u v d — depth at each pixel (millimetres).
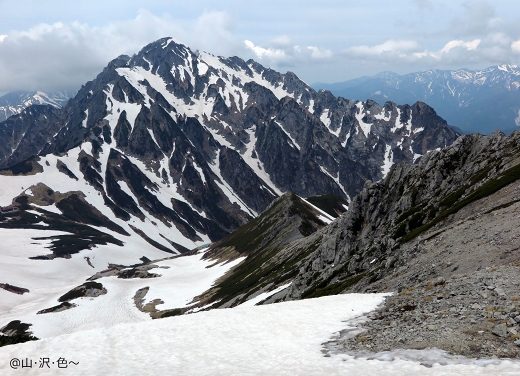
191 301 152250
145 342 24047
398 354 18219
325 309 29359
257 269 146875
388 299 29578
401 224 76062
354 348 20297
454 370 15672
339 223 95062
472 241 41781
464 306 21875
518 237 34969
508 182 60250
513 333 17578
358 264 75188
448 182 83375
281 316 28547
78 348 22938
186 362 20688
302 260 113875
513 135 80625
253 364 19812
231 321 28047
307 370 18062
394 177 96562
